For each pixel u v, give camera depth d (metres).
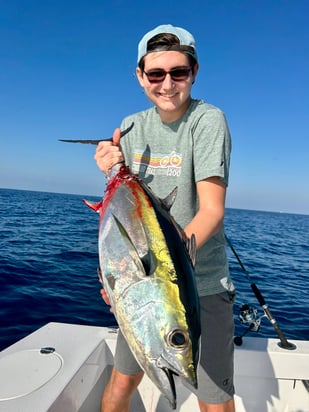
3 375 2.28
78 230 17.64
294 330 5.76
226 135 2.18
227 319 2.37
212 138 2.14
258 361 2.93
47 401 2.05
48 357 2.55
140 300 1.47
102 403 2.63
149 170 2.44
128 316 1.48
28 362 2.46
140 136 2.53
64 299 6.32
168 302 1.46
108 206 1.79
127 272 1.53
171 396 1.39
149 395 2.94
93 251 11.34
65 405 2.22
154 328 1.44
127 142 2.61
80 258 10.09
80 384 2.45
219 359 2.30
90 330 3.11
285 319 6.27
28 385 2.19
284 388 2.97
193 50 2.21
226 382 2.31
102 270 1.65
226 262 2.47
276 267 11.95
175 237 1.68
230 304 2.41
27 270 8.14
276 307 6.93
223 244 2.42
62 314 5.66
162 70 2.17
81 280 7.65
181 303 1.47
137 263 1.52
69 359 2.54
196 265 2.30
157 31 2.17
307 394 2.96
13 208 31.55
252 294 7.80
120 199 1.77
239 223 38.50
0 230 15.28
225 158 2.14
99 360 2.83
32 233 15.10
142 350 1.44
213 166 2.06
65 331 3.05
